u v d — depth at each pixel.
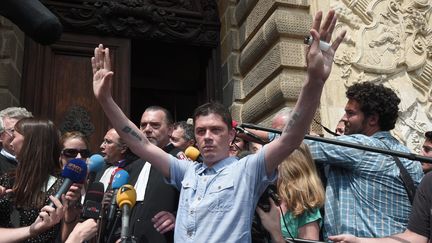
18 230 2.04
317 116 5.14
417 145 5.46
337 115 5.21
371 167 2.55
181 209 2.11
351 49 5.53
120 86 6.12
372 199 2.52
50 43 1.52
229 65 6.43
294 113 1.93
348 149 2.61
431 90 5.80
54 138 2.41
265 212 2.20
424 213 2.12
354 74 5.48
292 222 2.48
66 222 2.30
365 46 5.61
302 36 5.40
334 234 2.56
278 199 2.31
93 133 5.84
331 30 1.89
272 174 2.05
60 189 2.16
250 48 5.93
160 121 3.47
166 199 2.92
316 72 1.83
